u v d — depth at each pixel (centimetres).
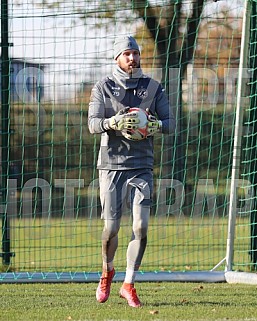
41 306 2198
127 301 2245
